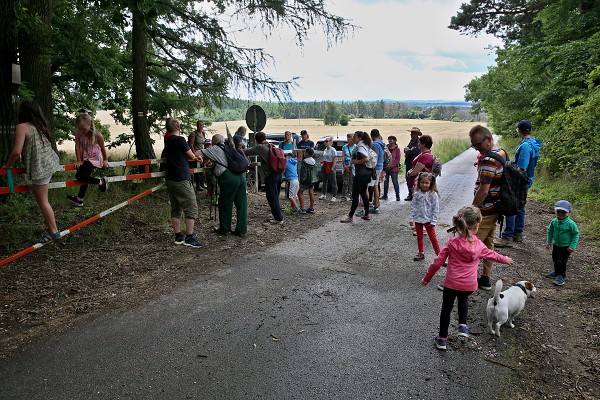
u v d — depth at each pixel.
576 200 10.29
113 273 5.36
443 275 5.52
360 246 6.82
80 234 6.55
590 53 13.20
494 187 4.86
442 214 9.21
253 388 3.12
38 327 3.98
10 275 5.12
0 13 6.43
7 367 3.33
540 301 4.72
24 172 5.02
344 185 11.05
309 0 9.90
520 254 6.40
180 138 6.39
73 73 9.11
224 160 6.98
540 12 15.67
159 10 9.44
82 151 5.86
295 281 5.24
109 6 6.35
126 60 11.48
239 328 4.02
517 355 3.61
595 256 6.25
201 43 10.91
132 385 3.13
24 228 6.32
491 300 3.98
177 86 11.97
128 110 13.51
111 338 3.80
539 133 14.52
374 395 3.05
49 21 8.24
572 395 3.09
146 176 6.94
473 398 3.04
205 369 3.35
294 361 3.48
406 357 3.55
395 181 11.21
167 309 4.40
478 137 4.88
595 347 3.75
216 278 5.30
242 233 7.29
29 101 4.99
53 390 3.06
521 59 16.83
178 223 6.55
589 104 10.31
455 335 3.93
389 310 4.46
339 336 3.89
